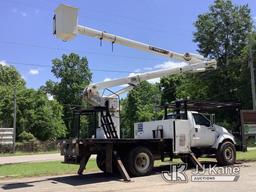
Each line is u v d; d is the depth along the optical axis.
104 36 15.77
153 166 16.52
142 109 90.62
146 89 93.12
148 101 92.75
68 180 14.33
